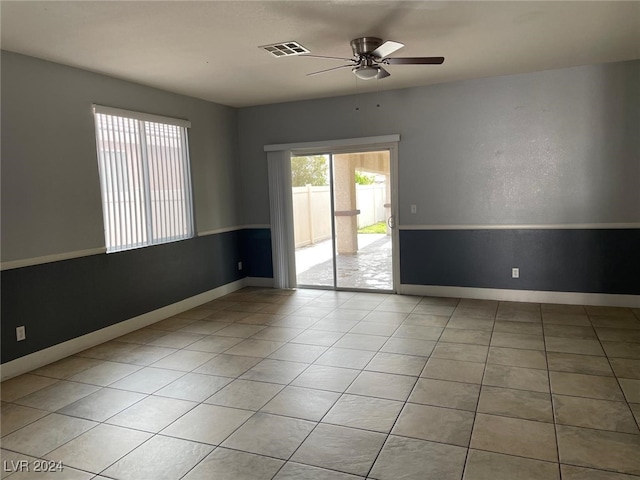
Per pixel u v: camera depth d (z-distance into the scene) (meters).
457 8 3.19
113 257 4.65
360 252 6.26
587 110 4.96
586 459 2.39
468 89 5.41
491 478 2.27
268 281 6.79
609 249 5.07
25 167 3.83
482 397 3.11
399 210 5.91
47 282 4.02
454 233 5.69
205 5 2.97
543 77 5.08
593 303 5.18
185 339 4.55
